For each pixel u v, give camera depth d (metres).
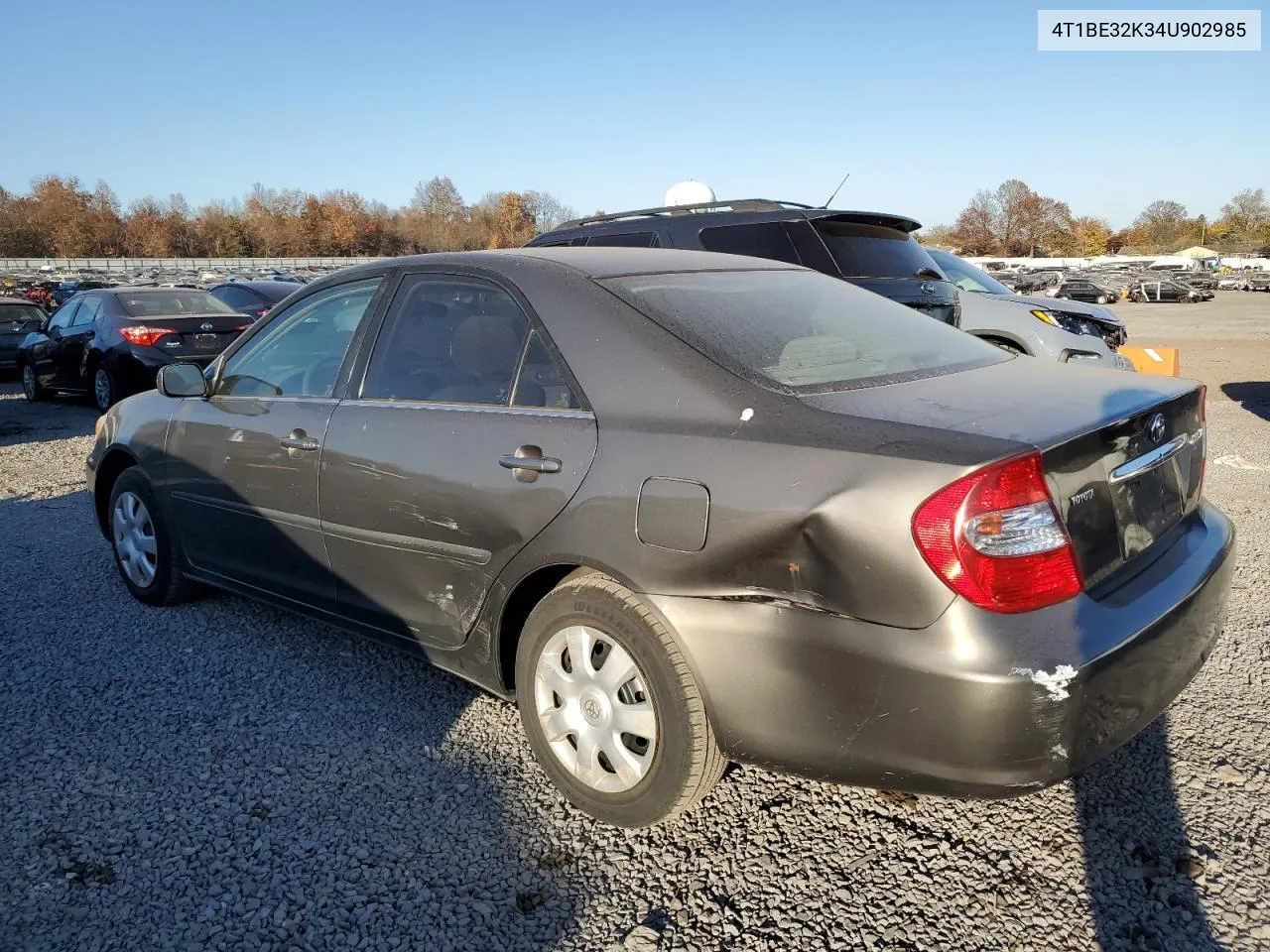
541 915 2.38
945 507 2.08
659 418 2.55
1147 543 2.52
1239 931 2.25
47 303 31.80
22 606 4.57
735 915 2.35
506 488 2.79
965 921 2.31
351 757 3.12
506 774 3.00
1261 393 11.55
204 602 4.60
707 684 2.38
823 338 2.92
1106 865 2.49
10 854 2.63
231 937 2.31
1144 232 113.06
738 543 2.31
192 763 3.10
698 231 6.82
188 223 104.56
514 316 3.01
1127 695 2.22
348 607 3.46
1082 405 2.46
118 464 4.70
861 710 2.19
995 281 9.47
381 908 2.41
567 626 2.71
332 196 111.62
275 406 3.69
